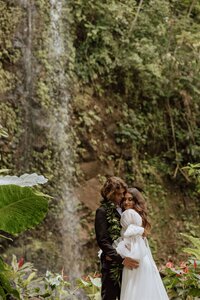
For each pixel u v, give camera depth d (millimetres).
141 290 4551
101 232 4594
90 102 11922
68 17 12156
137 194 4734
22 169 10500
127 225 4555
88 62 12133
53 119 11273
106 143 11836
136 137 12234
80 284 5641
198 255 5285
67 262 10273
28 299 4977
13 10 11375
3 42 11023
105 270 4688
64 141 11250
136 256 4496
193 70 13312
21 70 11148
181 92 13305
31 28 11578
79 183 11141
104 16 12453
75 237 10602
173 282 5262
